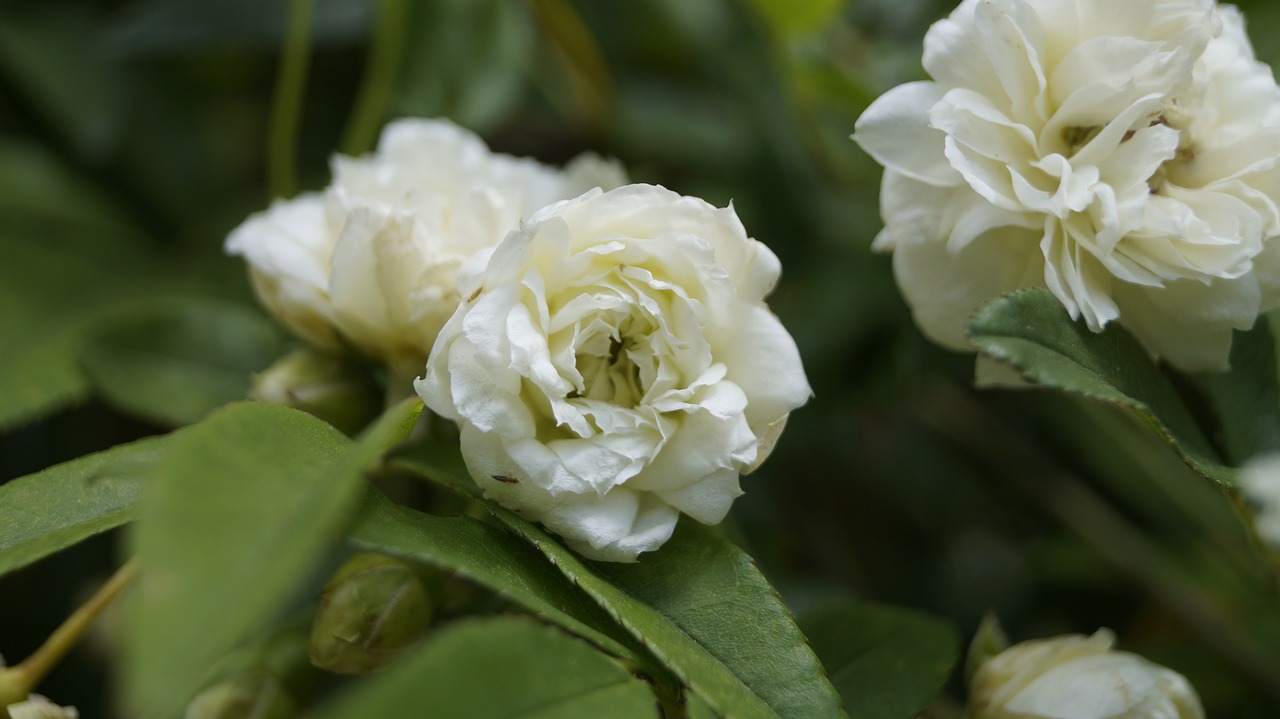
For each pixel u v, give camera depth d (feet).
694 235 0.66
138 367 0.86
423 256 0.71
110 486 0.68
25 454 0.92
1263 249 0.70
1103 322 0.68
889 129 0.70
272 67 1.02
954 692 0.92
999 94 0.70
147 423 0.94
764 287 0.67
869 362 0.91
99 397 0.92
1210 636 0.88
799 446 0.93
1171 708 0.70
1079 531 0.94
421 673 0.58
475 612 0.72
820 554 0.97
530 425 0.66
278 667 0.70
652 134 1.01
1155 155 0.69
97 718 0.89
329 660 0.68
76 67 0.98
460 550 0.64
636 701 0.61
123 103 1.00
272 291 0.74
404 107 0.91
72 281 0.93
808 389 0.67
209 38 0.94
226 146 1.04
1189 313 0.70
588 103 0.99
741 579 0.66
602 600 0.64
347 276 0.71
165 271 0.97
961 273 0.71
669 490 0.67
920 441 1.01
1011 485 1.00
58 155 1.01
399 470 0.71
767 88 0.95
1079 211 0.69
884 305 0.91
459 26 0.91
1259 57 0.87
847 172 0.94
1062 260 0.69
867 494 0.99
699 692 0.62
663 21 1.01
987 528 1.02
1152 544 0.94
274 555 0.57
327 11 0.95
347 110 1.02
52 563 0.91
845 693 0.72
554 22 0.93
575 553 0.67
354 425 0.75
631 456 0.66
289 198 0.90
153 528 0.57
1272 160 0.70
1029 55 0.69
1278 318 0.77
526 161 0.79
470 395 0.65
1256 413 0.73
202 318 0.87
